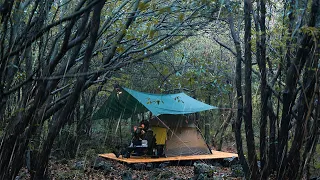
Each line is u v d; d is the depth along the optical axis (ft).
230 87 22.24
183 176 26.11
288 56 13.64
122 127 48.24
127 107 34.06
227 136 47.06
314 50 11.19
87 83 13.28
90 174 24.44
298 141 12.59
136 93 31.35
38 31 9.90
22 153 11.64
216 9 14.49
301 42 12.04
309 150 12.57
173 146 34.35
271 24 16.29
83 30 9.95
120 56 15.20
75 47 11.21
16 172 11.62
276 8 16.72
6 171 11.00
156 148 33.30
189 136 35.53
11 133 10.96
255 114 22.90
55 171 24.52
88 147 35.50
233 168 27.61
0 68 9.16
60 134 34.42
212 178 22.79
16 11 9.99
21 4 11.37
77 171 24.17
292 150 12.75
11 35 9.61
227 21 16.08
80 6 9.43
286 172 12.94
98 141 39.70
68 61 11.21
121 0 16.92
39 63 10.55
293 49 13.25
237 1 14.25
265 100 12.87
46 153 11.63
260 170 13.21
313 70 11.69
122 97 32.14
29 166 17.02
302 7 13.19
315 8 11.33
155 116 32.53
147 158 32.53
